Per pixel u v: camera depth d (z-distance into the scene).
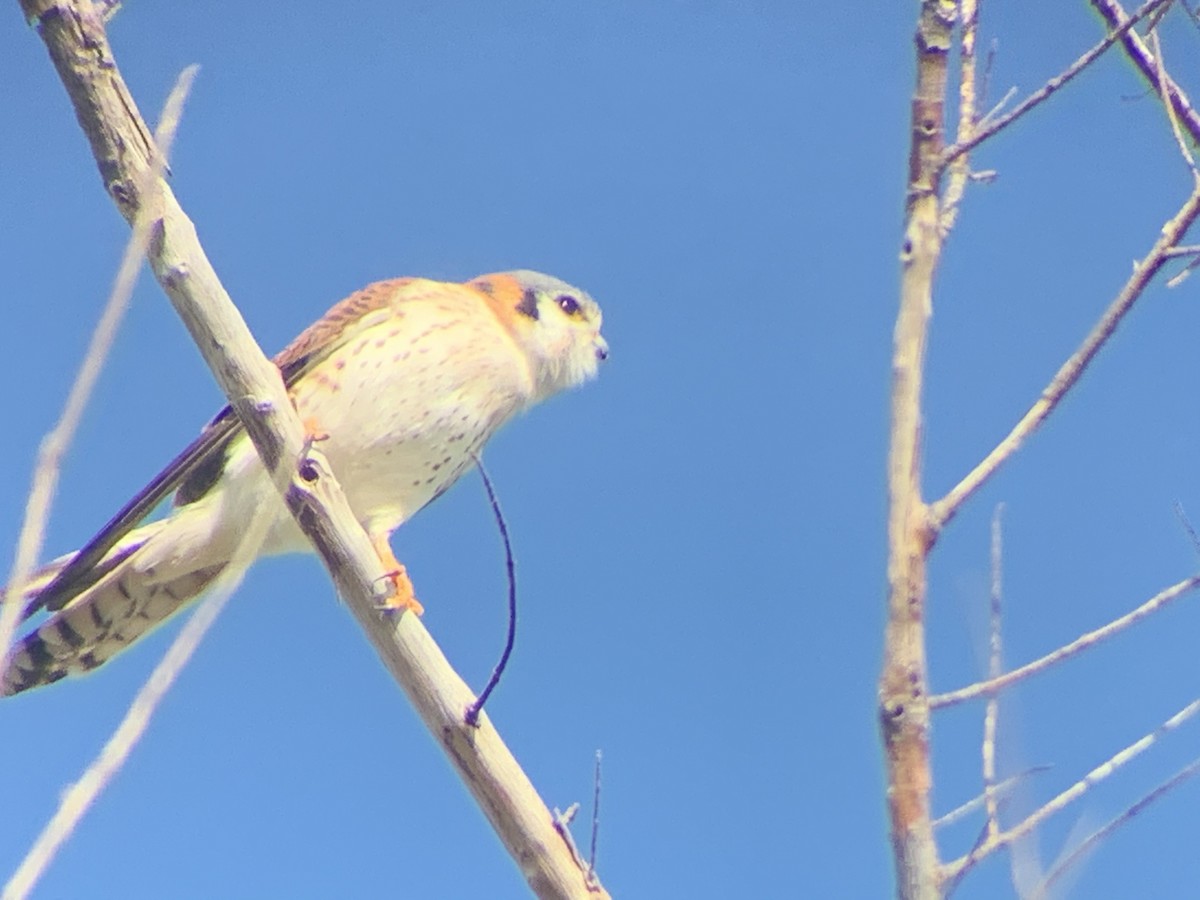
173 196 6.09
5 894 3.21
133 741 3.54
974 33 6.15
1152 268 5.34
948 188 5.73
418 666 6.49
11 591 3.57
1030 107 5.66
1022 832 4.94
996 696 5.17
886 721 5.12
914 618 5.16
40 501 3.54
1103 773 5.04
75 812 3.38
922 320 5.41
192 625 3.76
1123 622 5.21
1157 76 6.62
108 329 3.73
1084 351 5.31
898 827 5.00
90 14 5.62
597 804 6.24
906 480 5.26
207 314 6.29
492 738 6.37
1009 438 5.30
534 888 6.22
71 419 3.62
